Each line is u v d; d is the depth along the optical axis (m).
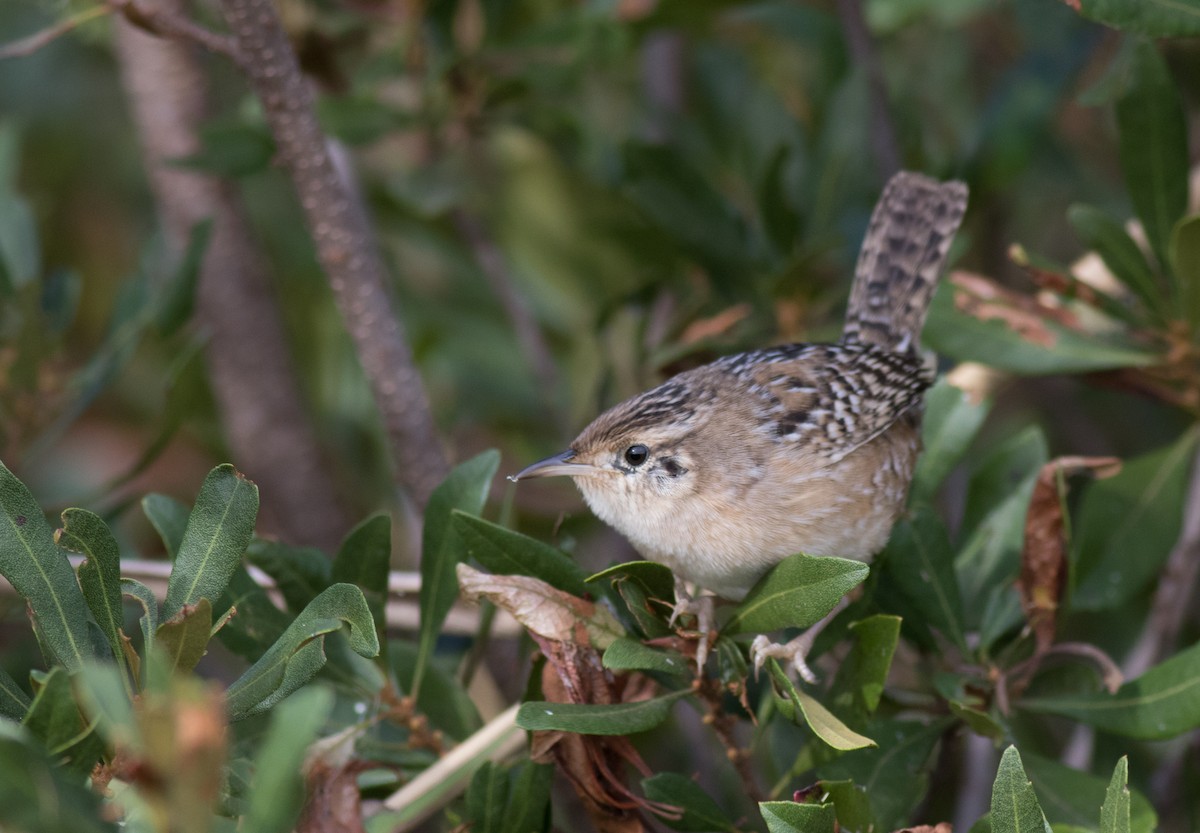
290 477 11.61
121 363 9.52
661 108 11.66
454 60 10.19
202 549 5.24
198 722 3.51
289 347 11.62
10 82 12.70
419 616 7.61
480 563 6.81
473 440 12.00
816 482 7.78
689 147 11.61
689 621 6.65
